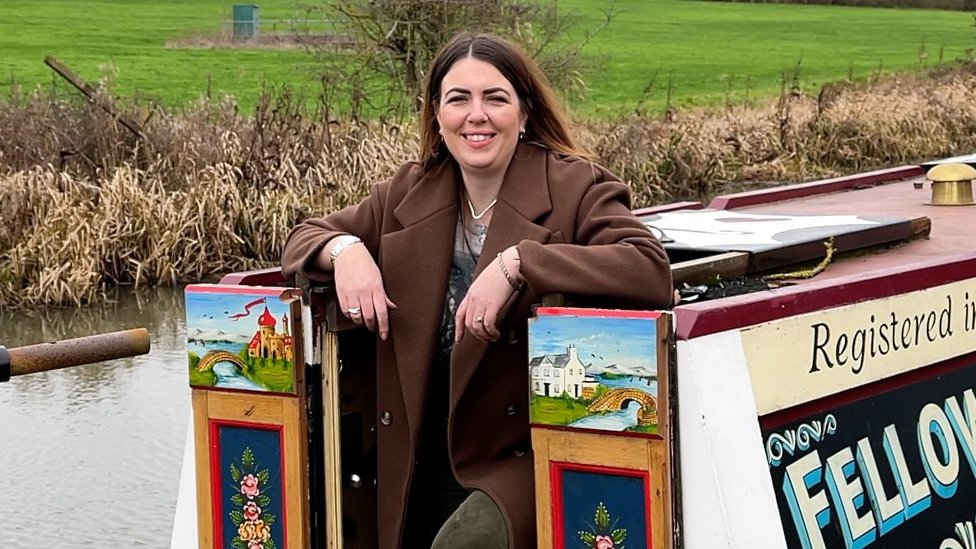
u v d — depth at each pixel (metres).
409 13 16.02
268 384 2.98
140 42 26.75
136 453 6.93
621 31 34.25
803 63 28.50
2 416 7.57
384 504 3.12
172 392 8.05
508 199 3.03
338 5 16.30
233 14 29.44
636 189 16.03
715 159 17.34
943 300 3.19
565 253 2.77
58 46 25.72
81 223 11.06
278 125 13.43
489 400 2.97
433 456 3.21
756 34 34.59
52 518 6.00
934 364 3.18
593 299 2.80
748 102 21.30
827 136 19.39
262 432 3.02
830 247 3.72
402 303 3.08
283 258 3.13
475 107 3.03
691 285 3.23
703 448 2.49
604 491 2.59
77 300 10.54
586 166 3.05
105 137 12.84
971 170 5.30
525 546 2.83
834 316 2.82
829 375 2.81
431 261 3.09
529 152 3.11
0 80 20.56
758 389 2.62
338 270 2.98
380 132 13.89
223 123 13.73
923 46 27.48
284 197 12.10
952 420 3.24
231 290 3.01
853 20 38.75
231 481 3.07
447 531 2.84
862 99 20.81
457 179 3.17
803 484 2.72
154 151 12.88
